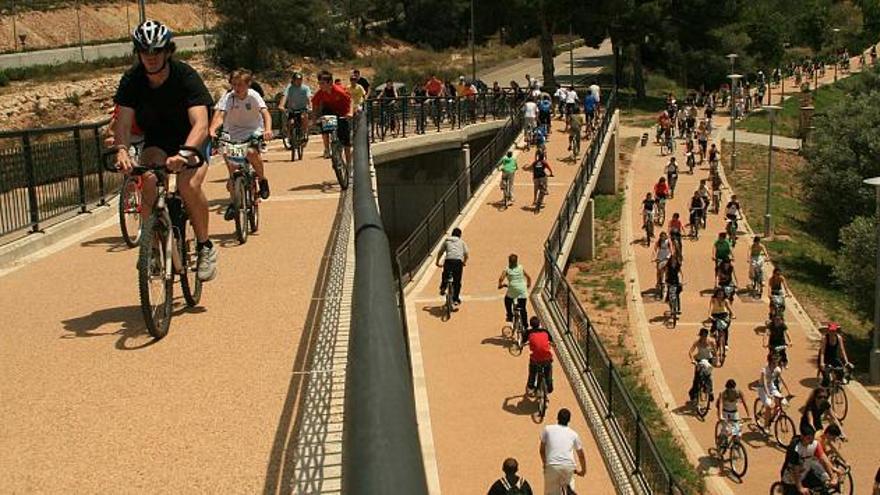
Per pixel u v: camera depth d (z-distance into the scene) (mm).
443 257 28422
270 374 5531
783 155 58031
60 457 4402
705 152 56125
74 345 6230
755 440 21797
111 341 6301
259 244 10094
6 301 7590
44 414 4961
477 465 16266
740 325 30469
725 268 32250
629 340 29047
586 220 37500
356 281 3646
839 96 87625
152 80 6559
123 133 6605
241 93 11617
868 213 40719
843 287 33125
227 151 10398
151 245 6281
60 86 59531
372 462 2041
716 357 26859
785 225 43719
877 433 22703
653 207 40344
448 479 15797
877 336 26547
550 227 32156
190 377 5520
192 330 6543
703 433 22188
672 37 74125
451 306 24156
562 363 20578
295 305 7211
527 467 16203
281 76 75750
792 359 27812
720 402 20594
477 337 22266
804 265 38406
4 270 8938
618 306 32344
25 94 57219
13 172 10836
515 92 48594
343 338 5406
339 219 11031
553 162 41938
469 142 42812
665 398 24484
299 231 10938
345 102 15320
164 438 4605
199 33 90000
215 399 5129
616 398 17734
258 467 4246
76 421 4852
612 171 47656
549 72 70312
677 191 48469
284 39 78938
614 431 17250
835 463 18891
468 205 34812
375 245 4199
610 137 46969
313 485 3551
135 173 6438
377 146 33188
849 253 32406
